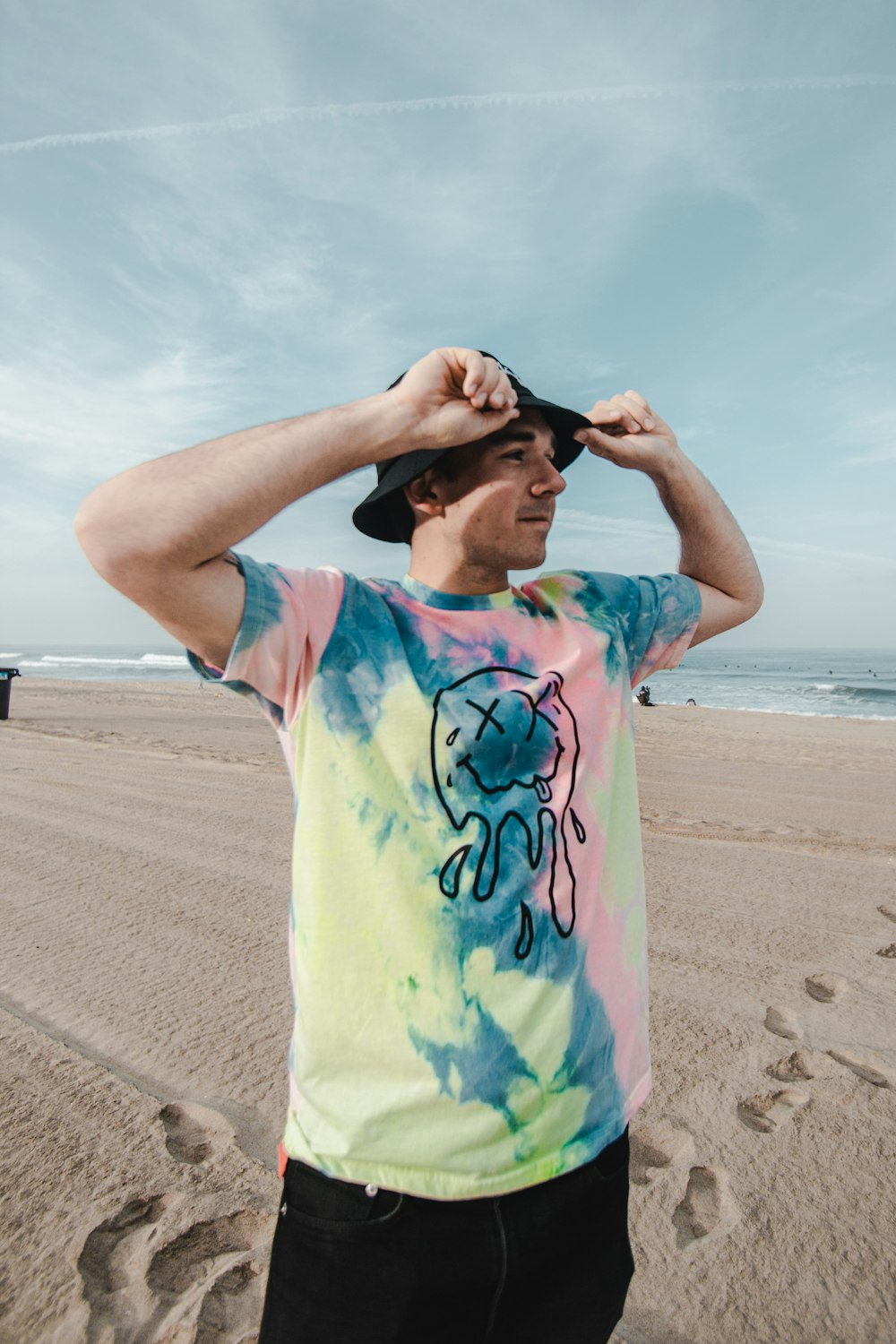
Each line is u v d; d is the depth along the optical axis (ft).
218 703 68.18
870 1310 6.51
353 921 3.80
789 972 12.59
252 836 20.04
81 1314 6.23
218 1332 6.10
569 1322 3.93
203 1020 10.78
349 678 3.92
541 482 4.28
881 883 17.26
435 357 3.87
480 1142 3.70
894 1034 10.68
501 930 3.87
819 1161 8.20
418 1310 3.62
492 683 4.14
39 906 14.94
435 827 3.88
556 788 4.20
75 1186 7.61
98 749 35.73
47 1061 9.72
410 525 4.62
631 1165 8.16
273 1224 7.23
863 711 100.27
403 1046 3.73
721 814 24.79
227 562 3.75
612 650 4.68
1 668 47.26
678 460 5.19
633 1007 4.42
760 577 5.79
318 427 3.68
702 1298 6.60
